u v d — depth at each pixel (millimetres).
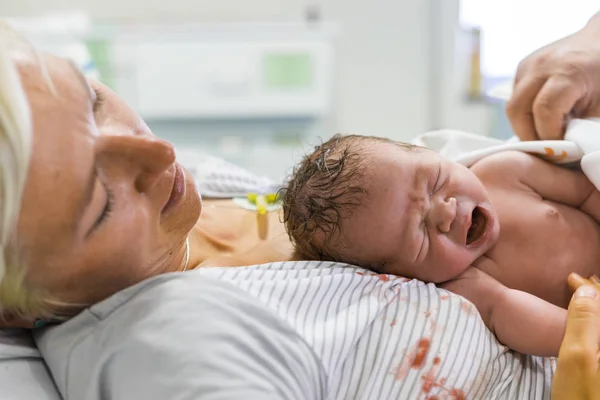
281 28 2359
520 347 785
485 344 755
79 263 624
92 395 664
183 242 788
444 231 830
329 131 2520
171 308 645
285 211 946
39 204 572
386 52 2842
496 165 925
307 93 2416
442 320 737
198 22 2709
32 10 2740
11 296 655
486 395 754
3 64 549
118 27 2320
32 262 605
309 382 658
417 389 714
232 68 2363
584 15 2539
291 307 690
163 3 2799
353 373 711
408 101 2893
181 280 680
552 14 2596
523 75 1047
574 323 718
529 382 786
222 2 2807
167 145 636
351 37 2832
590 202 909
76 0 2764
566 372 692
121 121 679
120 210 635
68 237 599
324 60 2396
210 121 2432
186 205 723
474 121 2840
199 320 634
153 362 615
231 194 1154
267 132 2455
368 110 2906
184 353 608
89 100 632
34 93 581
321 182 896
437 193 846
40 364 749
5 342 741
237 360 612
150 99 2363
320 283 722
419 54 2842
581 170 925
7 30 620
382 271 867
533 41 2658
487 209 860
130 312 660
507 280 862
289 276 744
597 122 938
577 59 976
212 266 847
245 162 2471
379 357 714
